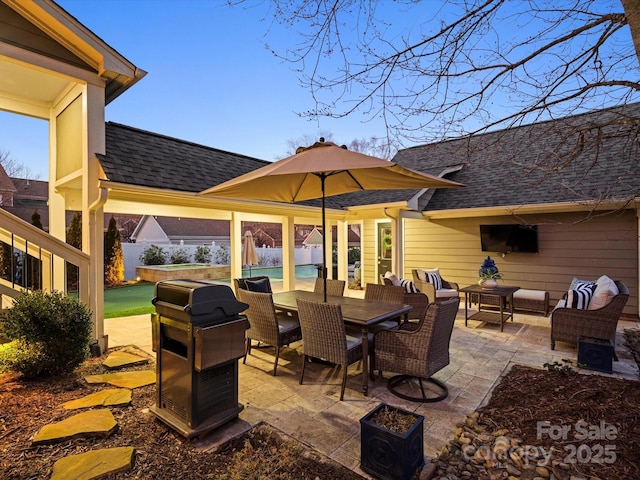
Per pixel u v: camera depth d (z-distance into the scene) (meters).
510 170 9.19
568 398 3.43
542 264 8.23
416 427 2.39
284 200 5.79
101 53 4.98
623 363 4.52
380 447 2.35
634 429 2.85
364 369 3.70
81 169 5.34
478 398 3.57
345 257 11.12
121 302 9.57
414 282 7.70
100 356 4.84
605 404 3.28
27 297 3.96
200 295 2.73
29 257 7.11
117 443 2.70
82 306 4.19
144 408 3.25
